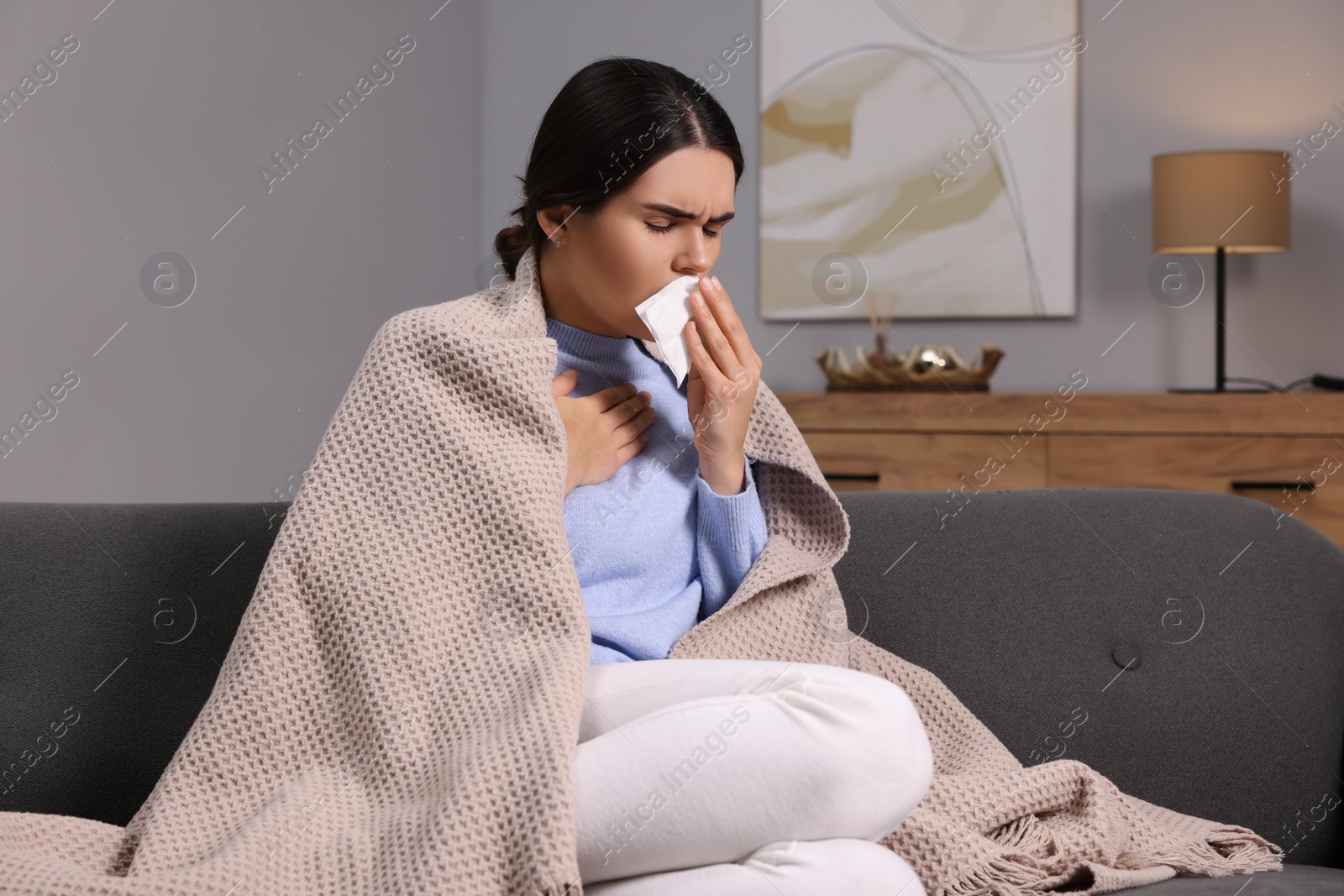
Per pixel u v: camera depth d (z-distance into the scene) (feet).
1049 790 3.44
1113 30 11.26
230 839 2.80
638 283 3.66
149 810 2.98
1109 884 3.12
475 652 3.13
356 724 3.06
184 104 7.59
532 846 2.59
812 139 11.97
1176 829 3.62
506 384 3.43
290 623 3.13
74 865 2.64
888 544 4.38
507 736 2.79
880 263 11.87
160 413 7.34
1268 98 10.89
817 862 2.56
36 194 6.42
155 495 7.30
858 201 11.89
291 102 8.80
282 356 8.64
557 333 3.92
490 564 3.24
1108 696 4.09
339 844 2.77
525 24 12.37
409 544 3.22
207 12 7.80
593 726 3.04
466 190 12.02
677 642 3.66
